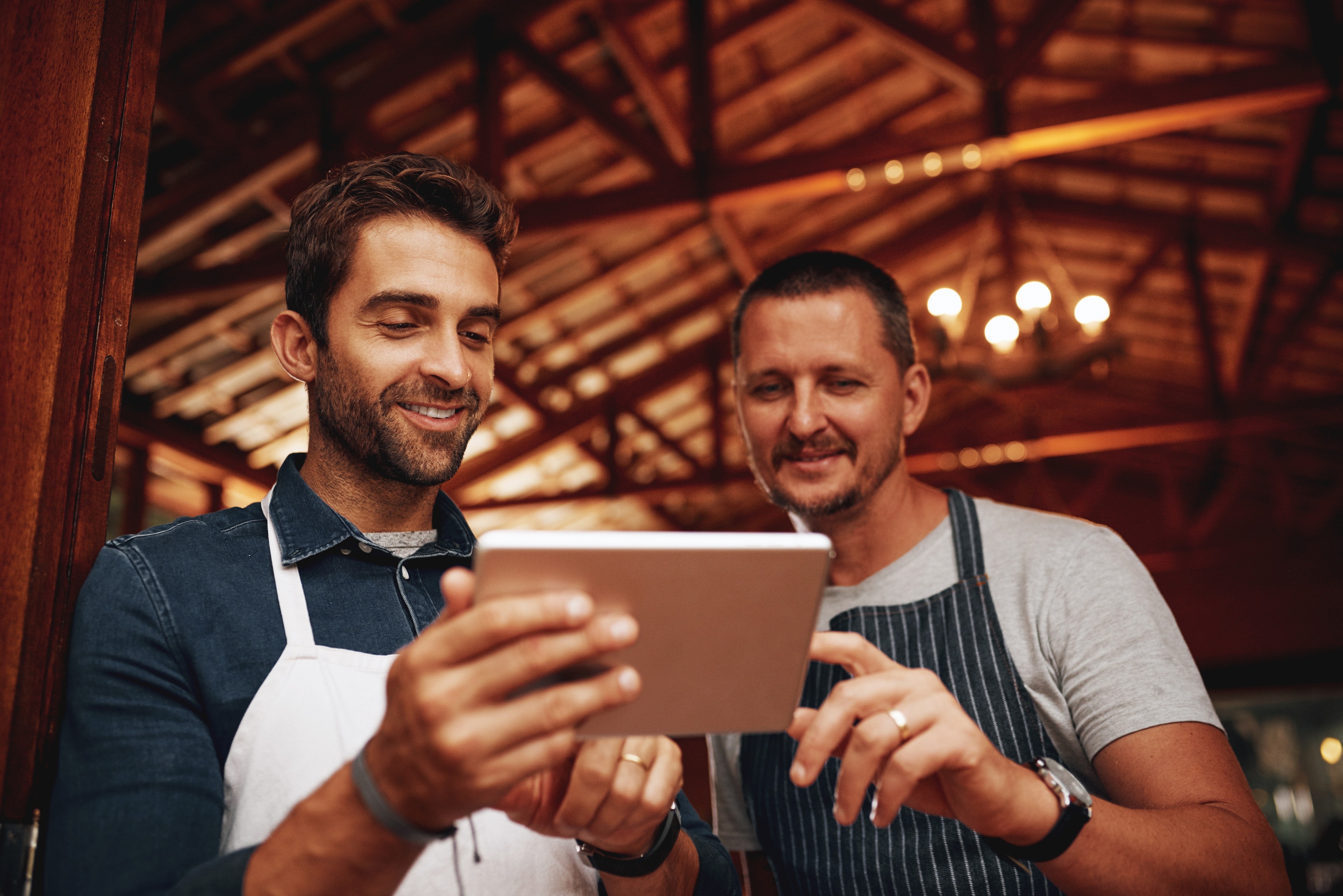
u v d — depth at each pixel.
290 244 1.21
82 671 0.95
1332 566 11.14
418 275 1.12
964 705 1.42
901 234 9.28
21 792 0.95
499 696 0.68
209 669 0.99
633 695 0.71
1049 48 7.30
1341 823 8.58
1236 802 1.12
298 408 7.90
